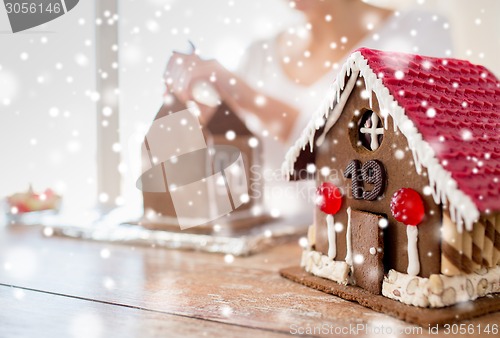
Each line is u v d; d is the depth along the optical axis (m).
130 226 0.75
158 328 0.47
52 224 0.78
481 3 0.74
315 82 0.85
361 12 0.81
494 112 0.53
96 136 0.91
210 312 0.50
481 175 0.47
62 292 0.55
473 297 0.50
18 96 0.90
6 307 0.51
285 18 0.85
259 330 0.47
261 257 0.67
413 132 0.48
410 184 0.50
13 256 0.67
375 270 0.52
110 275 0.60
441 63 0.55
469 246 0.49
